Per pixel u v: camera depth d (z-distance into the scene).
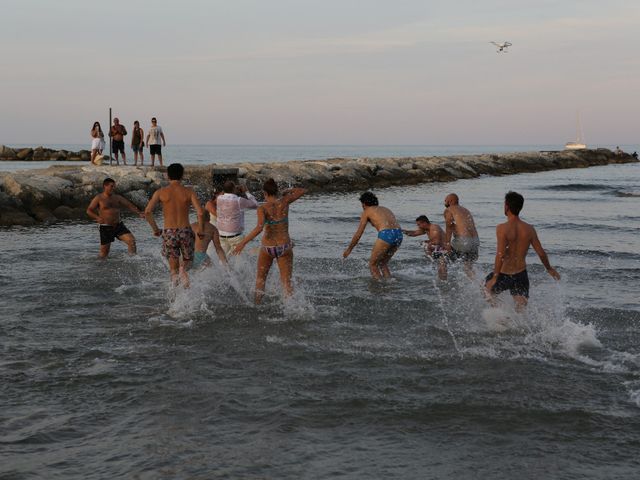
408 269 11.20
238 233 10.43
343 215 20.56
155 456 4.23
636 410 5.04
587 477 4.00
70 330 7.20
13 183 18.92
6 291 9.15
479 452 4.34
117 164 26.56
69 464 4.12
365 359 6.23
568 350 6.54
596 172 58.34
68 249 13.11
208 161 74.88
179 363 6.07
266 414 4.91
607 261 12.13
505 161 57.62
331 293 9.22
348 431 4.64
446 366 6.05
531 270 11.16
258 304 8.44
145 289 9.39
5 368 5.89
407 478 3.98
